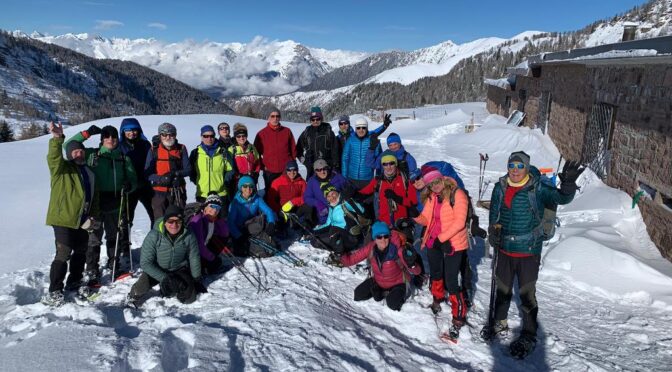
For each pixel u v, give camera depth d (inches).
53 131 172.1
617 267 229.8
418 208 215.3
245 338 149.0
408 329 177.2
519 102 881.5
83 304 181.5
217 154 241.6
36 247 258.1
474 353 163.0
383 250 185.9
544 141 621.6
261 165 286.2
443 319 182.5
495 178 502.3
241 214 239.6
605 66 382.6
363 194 264.2
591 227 285.4
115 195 204.8
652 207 270.8
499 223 163.0
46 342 139.7
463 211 167.5
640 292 211.6
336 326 163.3
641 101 295.4
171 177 221.8
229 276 210.7
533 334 161.0
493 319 170.4
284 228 272.2
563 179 145.4
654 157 271.9
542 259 251.6
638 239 273.6
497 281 167.3
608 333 182.7
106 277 208.2
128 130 218.4
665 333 182.2
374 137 266.2
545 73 669.9
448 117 1358.3
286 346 145.2
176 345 144.6
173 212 178.4
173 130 224.5
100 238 199.3
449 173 207.9
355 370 136.3
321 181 257.1
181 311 175.9
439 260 177.6
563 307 204.7
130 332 156.6
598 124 399.5
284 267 223.6
